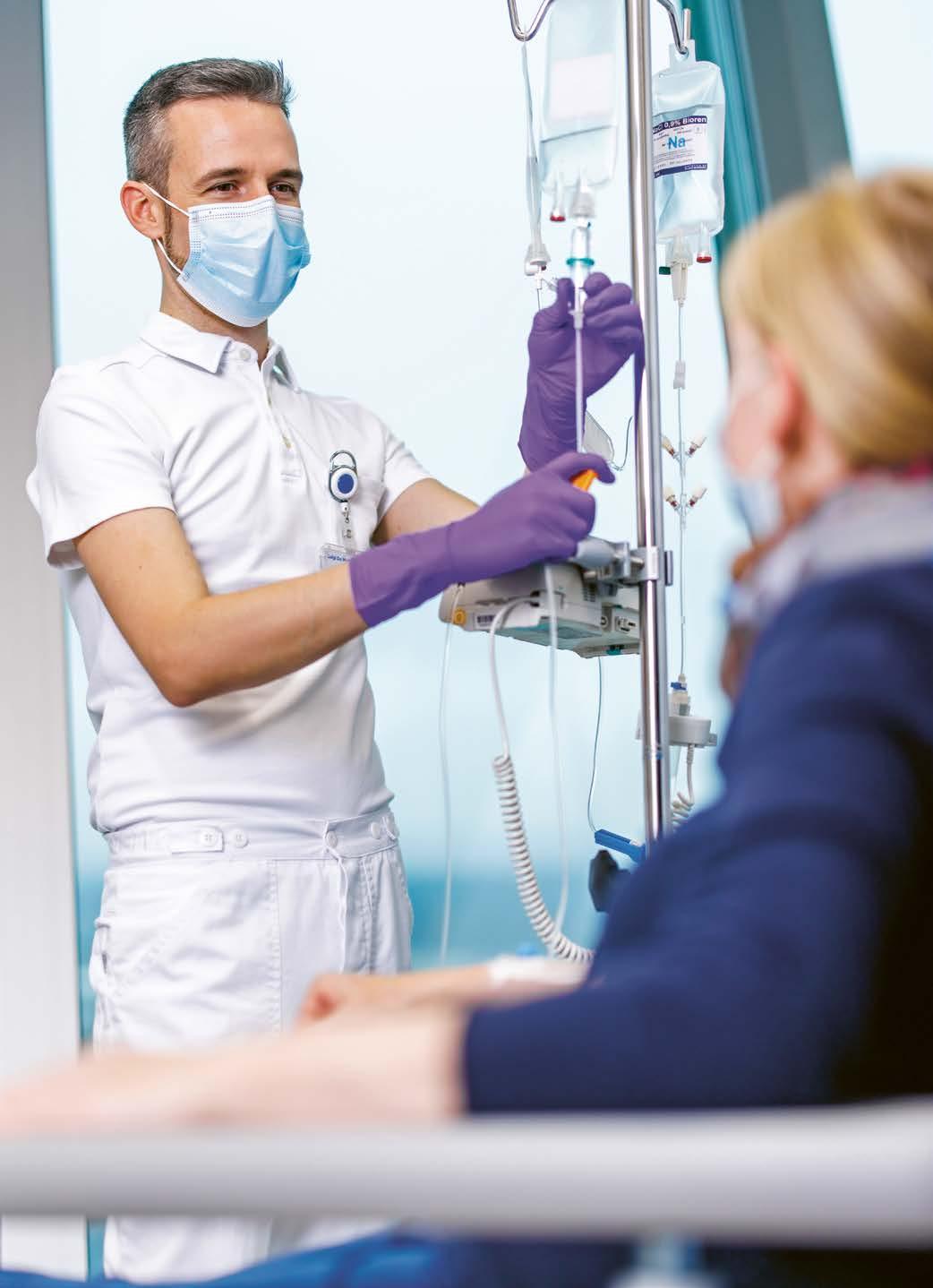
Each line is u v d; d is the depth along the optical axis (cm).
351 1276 102
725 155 280
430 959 259
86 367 195
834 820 66
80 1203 55
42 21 268
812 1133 50
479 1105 66
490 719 265
